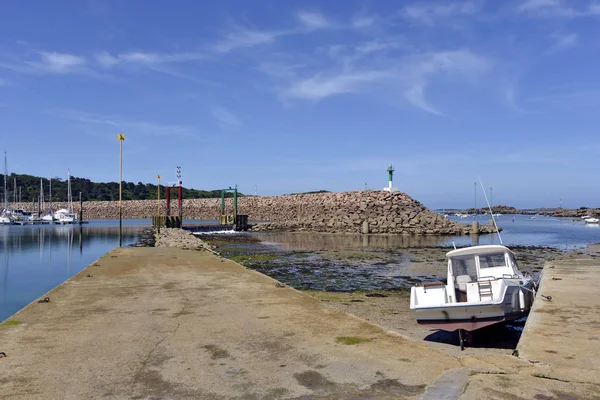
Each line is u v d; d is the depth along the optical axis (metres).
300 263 26.50
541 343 7.19
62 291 11.96
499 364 6.07
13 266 28.58
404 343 7.19
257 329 8.09
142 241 43.31
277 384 5.52
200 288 12.45
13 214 96.69
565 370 5.78
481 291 10.49
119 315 9.22
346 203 73.50
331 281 19.70
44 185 155.50
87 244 44.72
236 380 5.66
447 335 10.57
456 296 10.86
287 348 6.96
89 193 164.25
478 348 9.48
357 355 6.58
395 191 70.94
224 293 11.70
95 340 7.42
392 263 26.61
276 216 89.19
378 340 7.37
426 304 10.04
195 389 5.39
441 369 5.94
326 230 60.03
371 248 36.94
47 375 5.85
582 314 9.40
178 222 65.12
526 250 35.12
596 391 5.07
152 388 5.43
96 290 12.13
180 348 6.98
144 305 10.20
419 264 26.08
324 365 6.17
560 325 8.45
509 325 11.48
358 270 23.41
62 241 48.50
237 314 9.30
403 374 5.77
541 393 5.01
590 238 51.03
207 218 113.19
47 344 7.20
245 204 101.25
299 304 10.30
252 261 27.50
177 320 8.78
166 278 14.32
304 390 5.32
